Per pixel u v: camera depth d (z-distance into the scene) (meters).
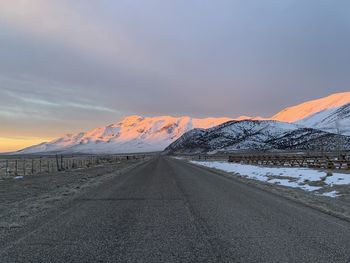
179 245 7.62
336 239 8.09
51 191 19.19
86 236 8.52
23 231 9.13
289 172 30.97
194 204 13.84
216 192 18.12
